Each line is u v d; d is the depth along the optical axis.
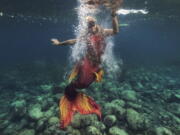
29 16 26.70
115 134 7.65
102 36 3.44
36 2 17.77
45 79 18.64
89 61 3.35
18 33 54.19
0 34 57.06
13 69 24.86
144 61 33.62
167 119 9.52
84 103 3.49
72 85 3.42
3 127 9.12
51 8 20.02
